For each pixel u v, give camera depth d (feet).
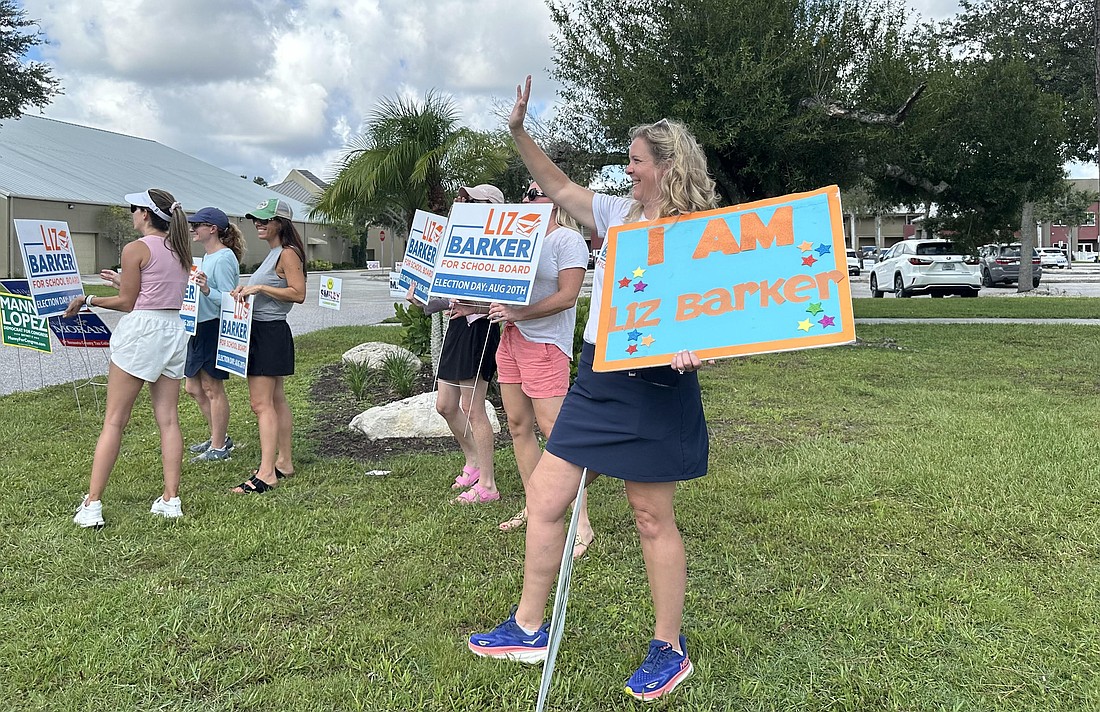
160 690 8.61
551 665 7.89
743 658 9.26
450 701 8.39
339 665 9.14
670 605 8.63
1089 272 144.05
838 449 17.72
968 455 16.94
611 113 39.78
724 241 7.90
